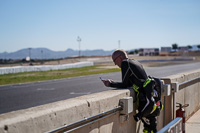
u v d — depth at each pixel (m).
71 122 2.82
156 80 4.12
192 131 6.54
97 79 23.34
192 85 8.46
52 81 22.16
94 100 3.23
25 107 10.20
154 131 4.14
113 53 4.23
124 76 4.00
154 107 3.86
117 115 3.78
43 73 33.44
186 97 7.70
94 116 3.16
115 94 3.72
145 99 3.95
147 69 37.97
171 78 6.08
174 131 4.33
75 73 32.62
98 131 3.32
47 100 11.81
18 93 14.48
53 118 2.58
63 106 2.77
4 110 9.63
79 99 3.18
